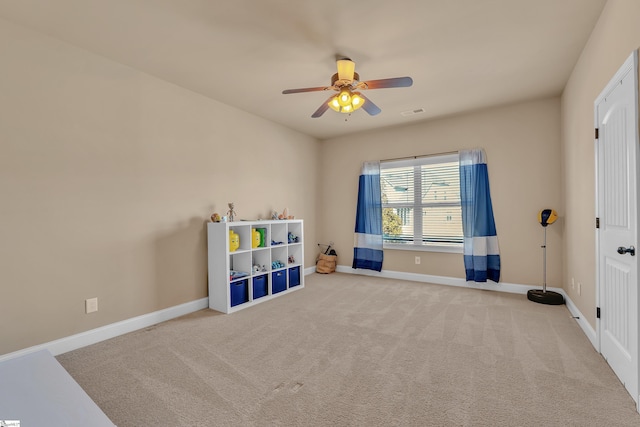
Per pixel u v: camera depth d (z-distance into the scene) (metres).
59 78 2.46
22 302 2.26
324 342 2.57
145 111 3.04
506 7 2.11
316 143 5.61
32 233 2.31
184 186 3.39
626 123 1.83
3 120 2.18
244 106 4.00
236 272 3.67
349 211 5.43
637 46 1.67
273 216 4.44
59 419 0.96
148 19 2.21
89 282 2.62
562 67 2.99
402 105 3.96
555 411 1.66
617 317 2.00
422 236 4.75
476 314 3.22
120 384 1.96
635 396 1.70
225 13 2.15
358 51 2.67
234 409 1.71
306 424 1.58
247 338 2.67
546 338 2.61
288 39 2.48
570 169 3.27
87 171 2.62
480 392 1.84
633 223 1.73
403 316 3.18
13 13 2.13
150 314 3.04
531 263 3.94
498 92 3.58
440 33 2.41
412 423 1.58
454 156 4.44
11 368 1.28
